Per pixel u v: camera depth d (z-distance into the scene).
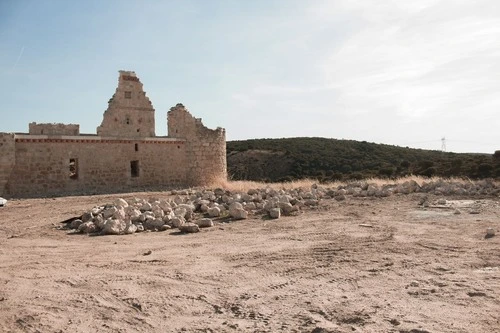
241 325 6.06
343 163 69.62
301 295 7.25
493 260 8.84
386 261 9.15
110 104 31.09
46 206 21.97
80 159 29.05
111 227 13.96
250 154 77.31
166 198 23.39
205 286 7.90
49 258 10.41
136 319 6.44
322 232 12.95
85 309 6.85
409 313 6.20
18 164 26.62
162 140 32.81
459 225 13.01
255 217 16.45
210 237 12.86
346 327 5.82
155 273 8.83
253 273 8.68
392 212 16.39
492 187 21.31
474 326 5.66
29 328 6.14
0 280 8.51
